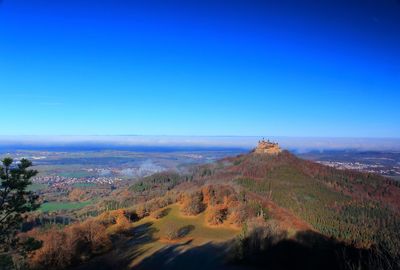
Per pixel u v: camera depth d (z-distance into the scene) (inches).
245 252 2266.2
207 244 2746.1
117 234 3161.9
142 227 3481.8
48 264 2190.0
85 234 2679.6
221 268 2176.4
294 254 2078.0
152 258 2498.8
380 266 440.1
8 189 737.0
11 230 753.0
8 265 745.0
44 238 2309.3
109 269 2347.4
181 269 2239.2
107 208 5093.5
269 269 2060.8
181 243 2822.3
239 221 3203.7
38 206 786.2
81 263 2440.9
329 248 1964.8
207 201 4040.4
